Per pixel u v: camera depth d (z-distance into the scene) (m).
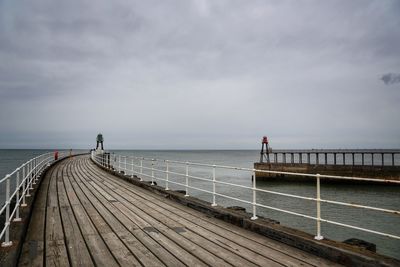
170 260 4.68
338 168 35.34
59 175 17.67
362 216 18.41
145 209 8.51
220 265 4.48
